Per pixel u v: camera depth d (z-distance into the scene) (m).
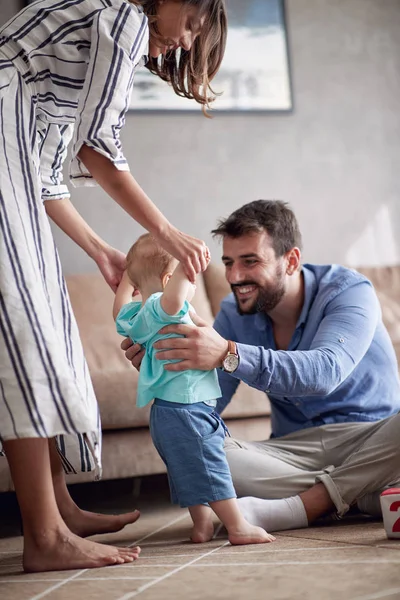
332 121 3.84
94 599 1.11
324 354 1.76
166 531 1.93
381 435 1.72
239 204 3.66
